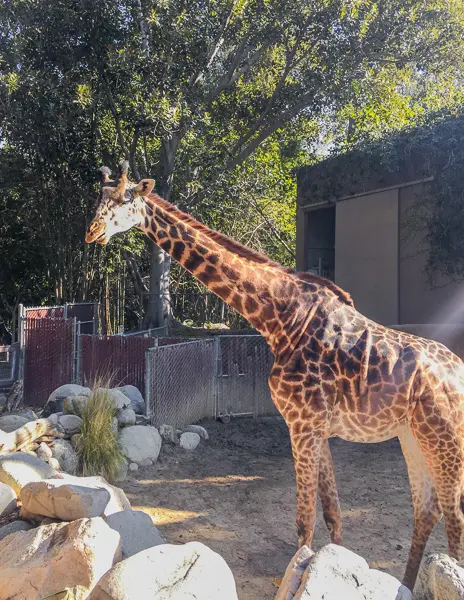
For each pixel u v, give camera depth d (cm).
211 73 1762
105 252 2136
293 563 296
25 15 1447
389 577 279
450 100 1753
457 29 1543
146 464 634
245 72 1722
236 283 381
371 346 364
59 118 1465
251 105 1780
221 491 574
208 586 286
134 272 2155
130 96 1479
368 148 1266
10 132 1600
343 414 364
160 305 1808
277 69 1773
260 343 869
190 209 1734
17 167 1733
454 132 1084
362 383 357
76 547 313
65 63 1500
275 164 2350
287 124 1819
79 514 391
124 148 1598
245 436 764
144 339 836
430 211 1147
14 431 584
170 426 715
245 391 855
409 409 356
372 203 1289
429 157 1130
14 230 2108
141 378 837
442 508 354
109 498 414
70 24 1447
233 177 1941
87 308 1314
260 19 1543
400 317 1222
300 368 362
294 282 386
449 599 270
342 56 1516
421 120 1216
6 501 439
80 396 662
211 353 837
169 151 1642
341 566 280
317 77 1571
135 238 2095
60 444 598
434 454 351
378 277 1272
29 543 338
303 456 361
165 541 438
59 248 1909
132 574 282
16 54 1461
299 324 371
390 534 474
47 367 930
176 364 754
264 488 584
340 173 1364
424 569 304
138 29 1521
